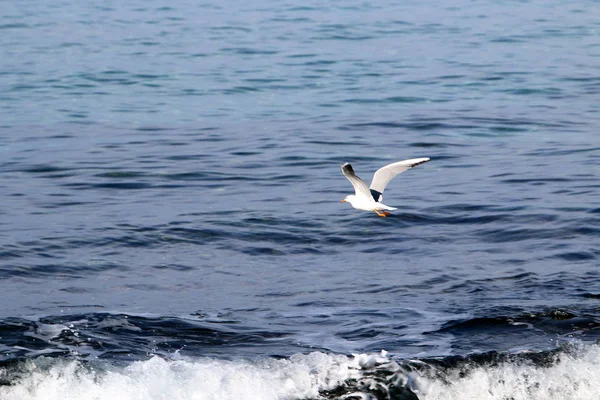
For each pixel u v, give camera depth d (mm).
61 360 12086
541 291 14828
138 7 51531
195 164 23406
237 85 33844
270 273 15953
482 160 24016
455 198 20266
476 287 15086
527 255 16703
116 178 22062
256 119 28938
